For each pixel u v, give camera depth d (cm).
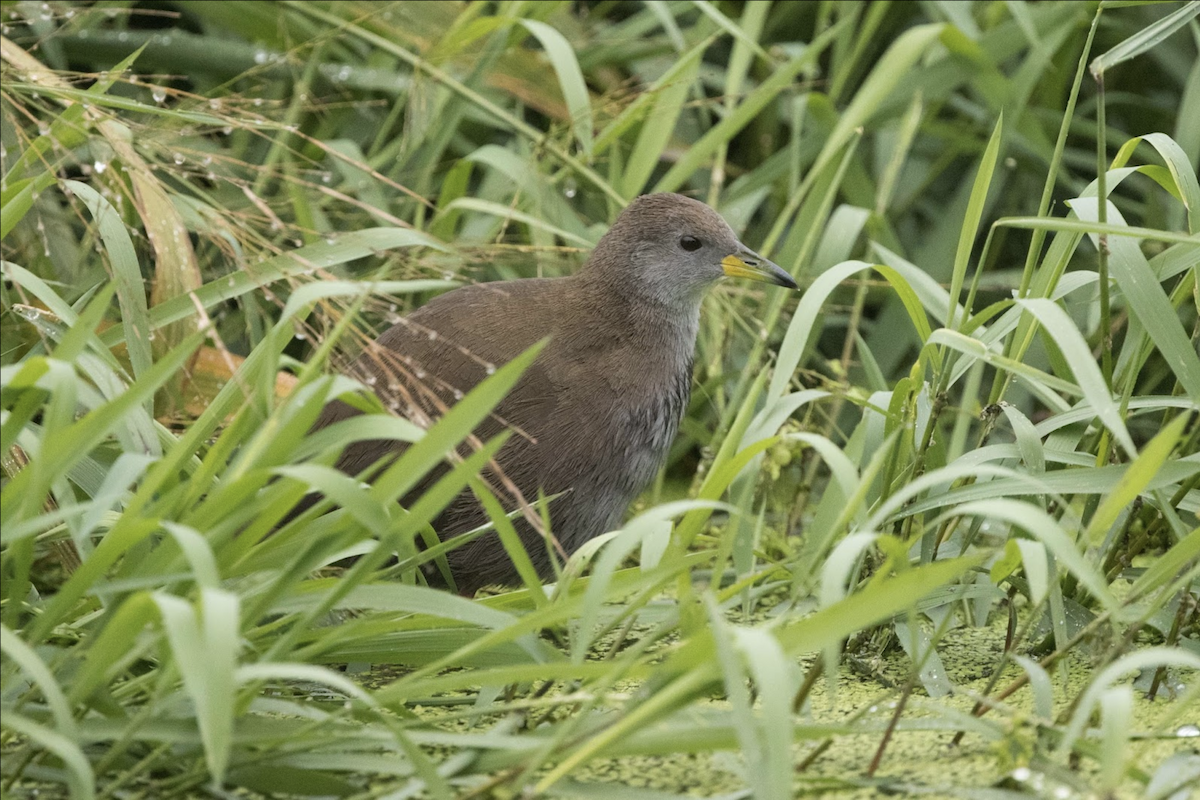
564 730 426
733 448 590
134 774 442
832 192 802
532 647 492
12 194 527
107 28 916
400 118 927
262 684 455
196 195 790
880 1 883
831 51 1009
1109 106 980
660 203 718
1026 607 685
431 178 917
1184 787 455
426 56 856
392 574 532
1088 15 934
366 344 594
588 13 969
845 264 590
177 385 711
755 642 386
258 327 722
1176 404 589
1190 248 612
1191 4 603
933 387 627
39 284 524
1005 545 519
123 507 561
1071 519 612
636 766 506
